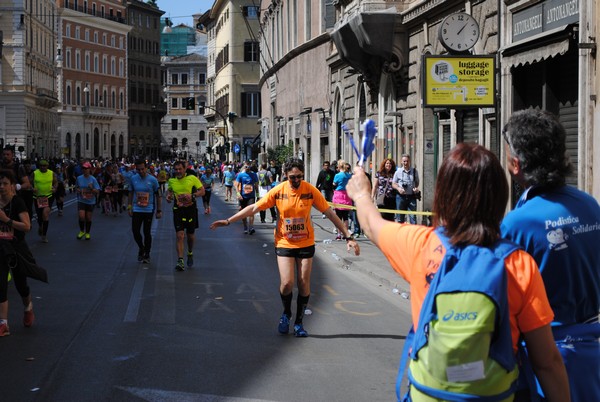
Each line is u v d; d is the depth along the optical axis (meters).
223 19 90.44
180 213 15.56
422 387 3.18
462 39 17.27
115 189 32.06
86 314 10.88
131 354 8.61
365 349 8.95
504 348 3.16
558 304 3.85
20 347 8.89
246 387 7.36
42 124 104.44
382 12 24.06
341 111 34.28
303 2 42.59
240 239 22.00
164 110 147.00
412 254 3.39
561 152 3.92
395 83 25.47
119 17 131.12
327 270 15.70
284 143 50.19
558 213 3.84
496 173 3.31
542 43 15.24
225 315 10.91
